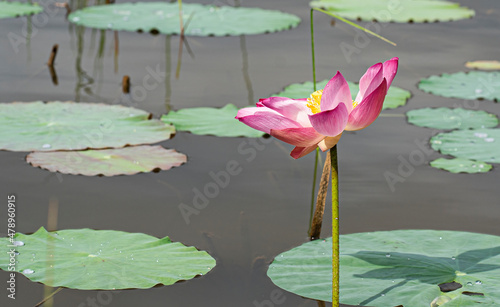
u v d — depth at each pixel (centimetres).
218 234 362
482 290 282
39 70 663
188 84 628
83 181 429
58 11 923
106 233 346
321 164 467
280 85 620
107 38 799
